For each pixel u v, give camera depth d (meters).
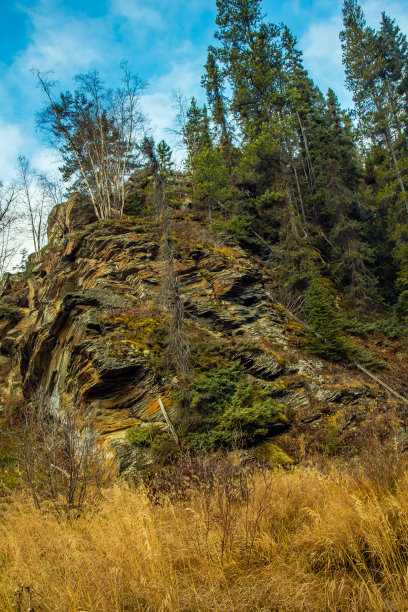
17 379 22.38
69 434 8.28
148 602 3.50
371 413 13.29
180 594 3.65
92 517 5.86
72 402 13.68
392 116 29.23
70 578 3.88
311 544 4.22
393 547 3.74
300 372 15.32
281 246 24.66
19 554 4.42
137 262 20.09
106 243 21.78
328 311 17.22
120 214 26.86
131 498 5.64
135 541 4.41
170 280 15.59
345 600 3.18
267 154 27.06
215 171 26.48
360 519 4.16
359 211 28.66
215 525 4.64
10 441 9.36
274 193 25.92
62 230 29.48
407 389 16.09
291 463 11.15
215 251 21.62
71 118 28.48
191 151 35.34
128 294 18.59
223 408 13.01
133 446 11.35
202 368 14.58
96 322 15.03
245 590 3.52
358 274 24.11
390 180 26.19
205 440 11.70
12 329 26.64
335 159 28.55
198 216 27.50
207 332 16.92
